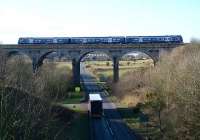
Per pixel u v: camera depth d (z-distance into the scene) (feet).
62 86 295.07
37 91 158.10
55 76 289.74
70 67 517.55
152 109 236.84
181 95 174.29
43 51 420.77
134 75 375.45
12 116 93.04
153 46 407.85
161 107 219.41
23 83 173.47
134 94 323.57
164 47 406.62
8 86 132.36
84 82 512.22
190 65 226.79
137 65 592.60
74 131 208.23
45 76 232.94
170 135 169.07
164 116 203.21
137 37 424.05
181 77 208.03
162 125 195.00
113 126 226.79
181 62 289.94
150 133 198.29
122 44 415.03
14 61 294.05
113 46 416.46
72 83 415.03
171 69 273.54
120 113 271.28
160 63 353.72
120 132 209.97
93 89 430.20
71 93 379.96
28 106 116.06
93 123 236.02
